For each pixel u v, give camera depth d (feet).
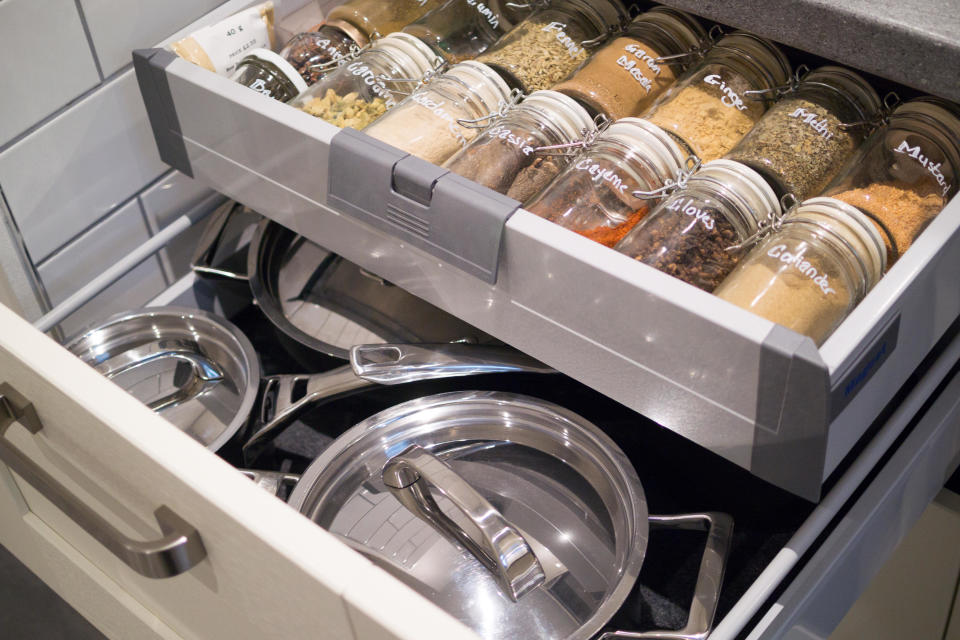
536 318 2.02
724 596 2.10
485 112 2.26
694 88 2.28
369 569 1.48
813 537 1.93
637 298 1.77
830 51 2.05
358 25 2.58
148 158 2.77
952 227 1.80
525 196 2.13
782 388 1.66
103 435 1.77
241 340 2.45
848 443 1.87
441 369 2.30
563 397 2.47
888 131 2.10
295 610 1.64
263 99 2.22
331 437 2.47
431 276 2.17
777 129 2.15
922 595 2.99
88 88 2.52
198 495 1.61
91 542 2.41
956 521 2.70
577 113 2.16
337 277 2.67
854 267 1.88
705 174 2.02
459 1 2.57
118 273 2.63
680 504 2.26
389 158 2.00
